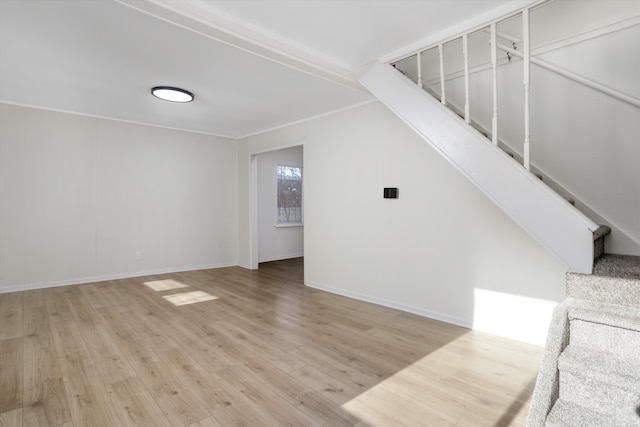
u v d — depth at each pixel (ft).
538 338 9.36
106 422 6.06
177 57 9.61
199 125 18.20
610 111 7.95
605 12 7.72
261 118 16.44
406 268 12.37
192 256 19.80
